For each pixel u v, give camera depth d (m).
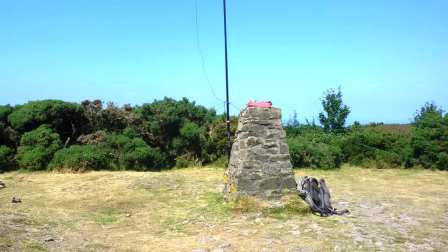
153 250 7.30
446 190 12.98
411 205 10.78
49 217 9.13
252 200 9.82
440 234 8.21
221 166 17.64
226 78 13.08
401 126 24.14
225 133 18.12
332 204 10.81
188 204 10.62
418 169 17.22
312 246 7.46
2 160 15.66
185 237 8.15
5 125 17.36
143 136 18.22
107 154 16.50
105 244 7.51
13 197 10.92
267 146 10.11
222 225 8.89
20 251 6.65
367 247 7.41
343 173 16.27
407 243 7.64
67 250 6.95
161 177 14.05
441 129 17.42
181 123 18.56
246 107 10.37
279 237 8.02
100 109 18.48
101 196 11.45
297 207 9.62
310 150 17.16
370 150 18.06
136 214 9.85
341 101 23.58
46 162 15.73
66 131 17.89
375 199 11.49
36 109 17.23
